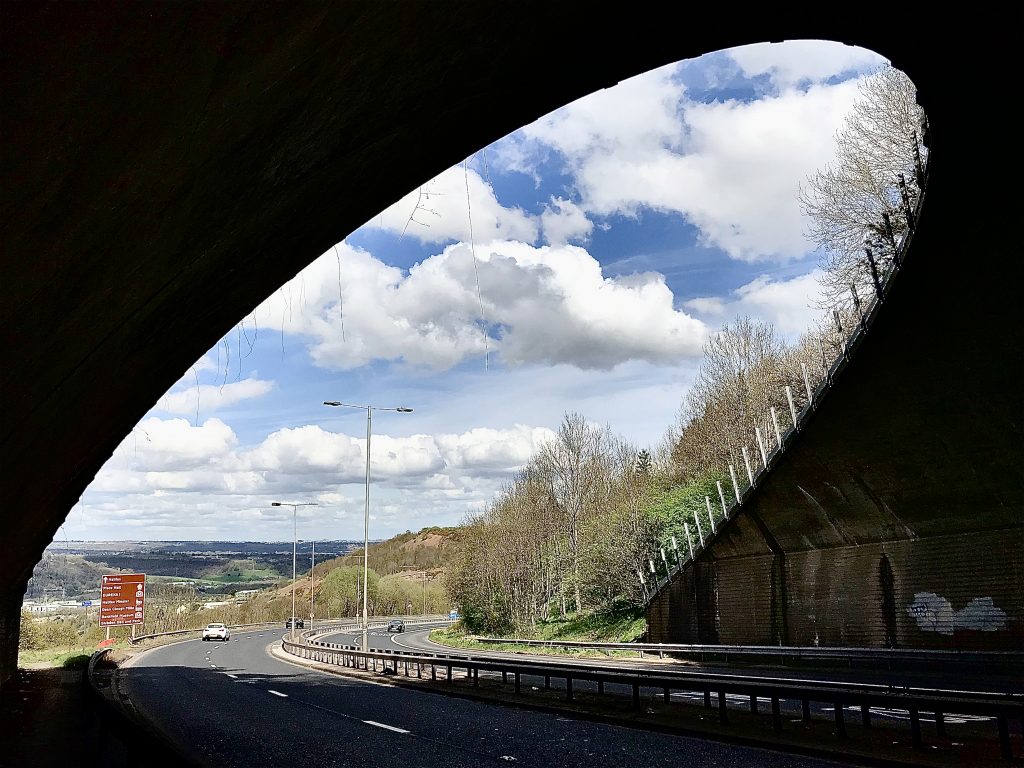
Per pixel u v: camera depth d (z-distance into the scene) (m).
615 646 34.81
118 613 45.91
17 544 15.52
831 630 25.12
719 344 55.22
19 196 4.80
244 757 13.20
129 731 10.14
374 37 6.59
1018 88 13.73
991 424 18.88
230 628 83.19
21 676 29.52
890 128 35.84
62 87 4.29
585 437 71.00
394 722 17.55
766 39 13.05
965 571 20.84
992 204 16.02
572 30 9.69
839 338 22.33
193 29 4.68
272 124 6.77
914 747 11.59
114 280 6.99
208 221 7.72
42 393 7.95
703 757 12.09
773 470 25.70
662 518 43.59
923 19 12.81
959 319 18.19
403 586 119.19
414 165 10.95
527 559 61.72
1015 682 17.86
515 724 16.73
